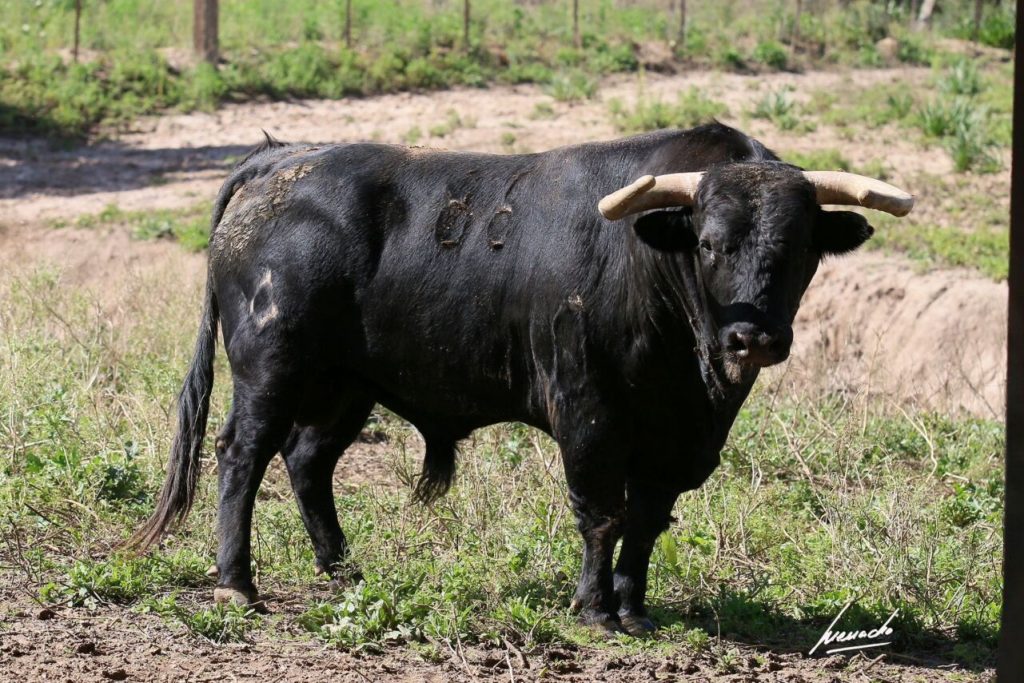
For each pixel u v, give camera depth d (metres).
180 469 25.19
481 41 96.38
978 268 54.75
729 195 19.73
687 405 22.19
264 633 22.45
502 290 23.20
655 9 108.69
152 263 57.91
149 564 24.97
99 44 93.69
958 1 117.19
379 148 25.16
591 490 22.70
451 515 27.41
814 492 30.62
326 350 24.58
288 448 26.34
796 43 102.19
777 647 22.91
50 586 23.31
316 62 90.19
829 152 70.56
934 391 45.19
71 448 30.23
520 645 21.88
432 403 24.77
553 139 76.81
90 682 19.41
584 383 22.34
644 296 21.36
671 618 24.05
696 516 28.89
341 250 24.17
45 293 45.16
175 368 37.91
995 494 32.91
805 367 42.91
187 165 75.44
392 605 22.39
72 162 75.75
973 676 21.48
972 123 73.75
